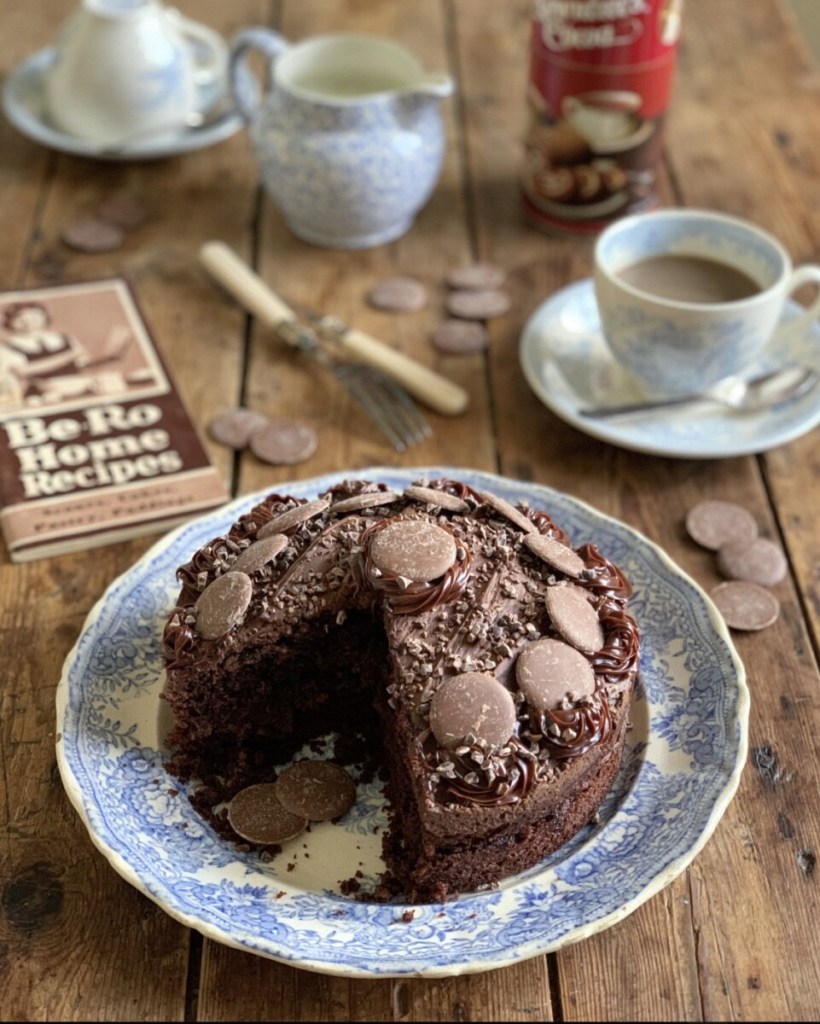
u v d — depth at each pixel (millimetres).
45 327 592
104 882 375
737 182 703
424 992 349
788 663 447
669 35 605
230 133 718
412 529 412
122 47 678
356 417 557
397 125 619
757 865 379
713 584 479
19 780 405
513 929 344
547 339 574
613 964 354
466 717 365
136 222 672
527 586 405
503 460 534
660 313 504
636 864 360
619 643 393
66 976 350
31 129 700
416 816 376
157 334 600
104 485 509
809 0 1071
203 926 335
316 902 361
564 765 364
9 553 486
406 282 633
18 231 665
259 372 581
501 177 714
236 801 399
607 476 527
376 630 425
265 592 415
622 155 634
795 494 519
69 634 456
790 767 410
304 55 652
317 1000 348
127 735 404
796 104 774
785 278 515
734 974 351
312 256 655
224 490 510
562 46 603
